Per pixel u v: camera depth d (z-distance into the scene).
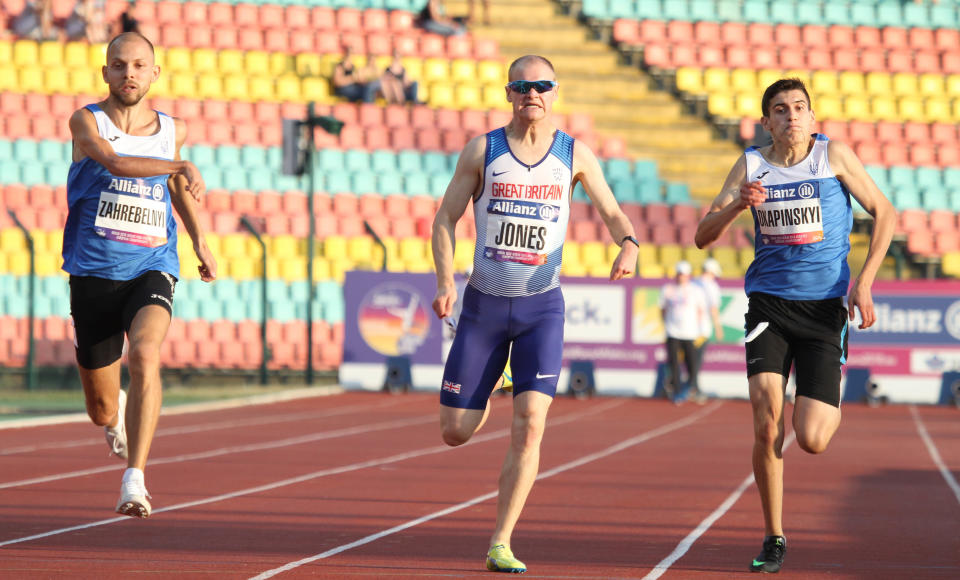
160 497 23.81
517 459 15.91
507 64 87.12
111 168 17.80
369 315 62.00
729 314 60.34
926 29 92.94
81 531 18.98
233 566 15.73
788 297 16.56
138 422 17.22
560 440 39.59
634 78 88.81
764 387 16.33
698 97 87.12
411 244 71.31
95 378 19.58
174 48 83.44
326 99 82.31
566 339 61.16
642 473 29.86
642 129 84.81
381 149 78.62
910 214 75.75
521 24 92.00
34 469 28.67
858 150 82.19
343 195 73.75
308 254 62.72
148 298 18.41
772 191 16.77
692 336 57.06
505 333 16.50
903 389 58.94
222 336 65.69
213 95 81.31
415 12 91.44
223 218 71.06
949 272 72.50
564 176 16.38
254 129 78.19
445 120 81.12
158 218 18.95
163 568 15.45
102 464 29.92
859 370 59.34
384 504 23.33
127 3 85.88
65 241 19.02
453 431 16.62
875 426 47.09
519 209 16.30
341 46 86.25
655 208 75.62
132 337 17.77
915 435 43.06
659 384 60.47
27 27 82.50
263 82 82.12
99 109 18.53
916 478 29.58
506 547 15.73
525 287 16.34
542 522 21.02
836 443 39.59
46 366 60.81
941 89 89.19
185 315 66.44
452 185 16.55
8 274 66.62
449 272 16.12
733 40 91.25
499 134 16.50
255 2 87.75
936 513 23.03
